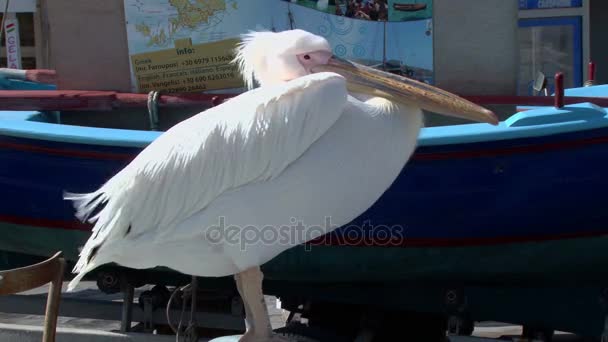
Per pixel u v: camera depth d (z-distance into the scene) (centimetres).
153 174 296
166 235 297
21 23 1012
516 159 380
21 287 279
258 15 477
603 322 407
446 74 472
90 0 482
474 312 421
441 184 386
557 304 414
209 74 483
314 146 288
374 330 422
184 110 485
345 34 475
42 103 453
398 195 389
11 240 443
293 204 292
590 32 1028
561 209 388
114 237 298
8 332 411
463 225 394
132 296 434
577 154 378
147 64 485
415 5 468
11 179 419
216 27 479
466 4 465
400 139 297
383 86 301
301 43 318
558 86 383
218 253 302
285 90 286
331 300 438
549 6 1008
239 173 288
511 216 391
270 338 305
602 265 405
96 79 488
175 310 429
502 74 469
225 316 425
